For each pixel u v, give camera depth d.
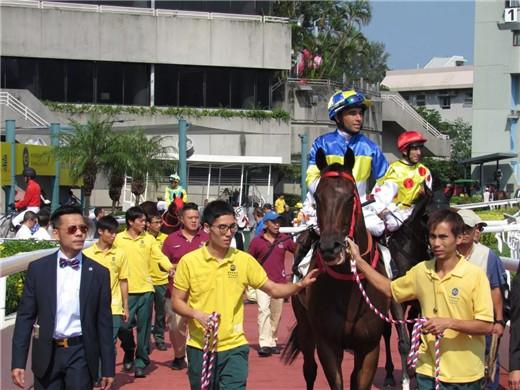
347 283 5.68
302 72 39.09
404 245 7.16
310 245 6.58
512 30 35.03
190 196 31.33
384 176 6.95
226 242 5.23
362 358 5.91
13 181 18.06
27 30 31.38
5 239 11.93
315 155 6.54
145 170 21.45
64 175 22.09
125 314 7.82
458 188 36.66
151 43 32.94
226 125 34.25
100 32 32.25
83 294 5.08
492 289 5.63
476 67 35.97
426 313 4.95
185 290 5.28
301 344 6.65
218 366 5.25
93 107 31.61
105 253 7.77
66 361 5.03
